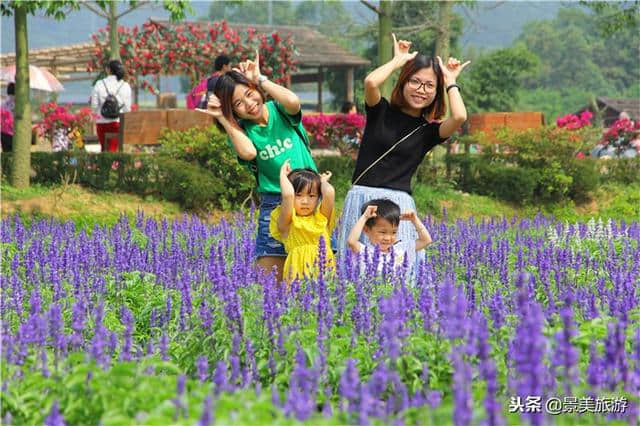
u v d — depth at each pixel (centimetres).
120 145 1758
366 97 771
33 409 477
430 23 2125
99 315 512
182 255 898
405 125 780
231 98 760
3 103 2128
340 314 602
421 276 666
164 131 1767
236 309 585
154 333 658
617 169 2162
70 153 1677
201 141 1670
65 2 1664
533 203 1978
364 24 2364
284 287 632
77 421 464
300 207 754
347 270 662
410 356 503
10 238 1077
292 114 785
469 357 499
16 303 650
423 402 429
